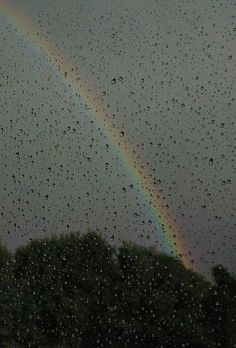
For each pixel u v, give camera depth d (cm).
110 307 1508
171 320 1409
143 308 1462
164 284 1475
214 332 1354
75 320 1482
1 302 1415
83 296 1536
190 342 1369
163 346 1416
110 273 1563
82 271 1569
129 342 1450
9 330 1395
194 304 1409
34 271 1557
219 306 1373
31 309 1450
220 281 1396
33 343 1409
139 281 1504
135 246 1589
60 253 1597
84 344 1489
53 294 1508
